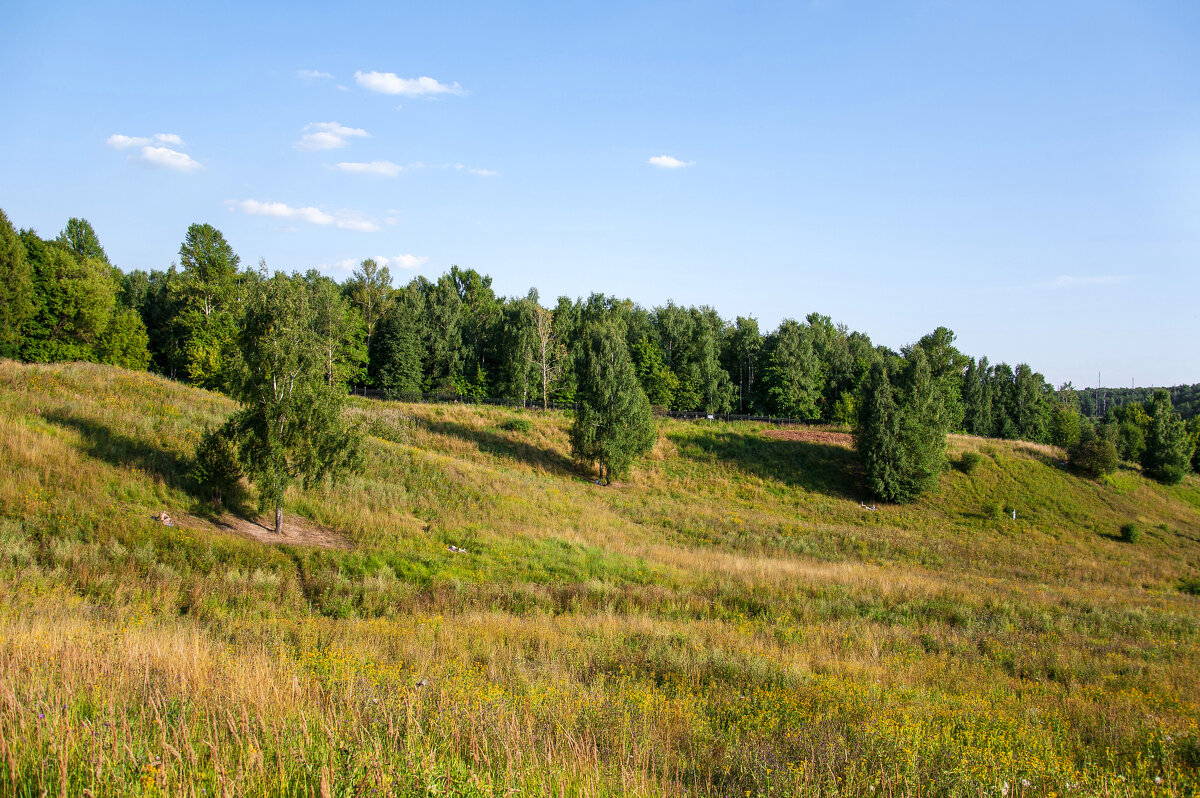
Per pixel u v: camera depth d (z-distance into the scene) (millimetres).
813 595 19359
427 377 69500
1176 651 14906
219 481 19125
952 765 6176
